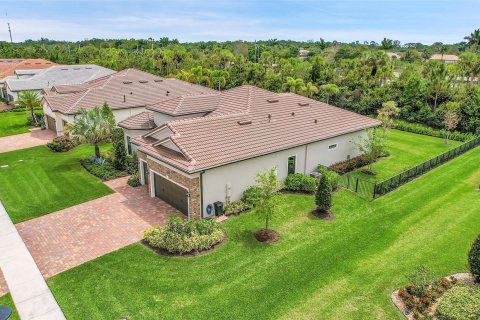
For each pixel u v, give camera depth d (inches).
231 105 1027.9
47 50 3998.5
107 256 616.4
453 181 963.3
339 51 3897.6
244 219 747.4
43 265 592.7
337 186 912.3
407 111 1699.1
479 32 3838.6
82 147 1282.0
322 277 557.0
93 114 1045.8
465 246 645.3
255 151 803.4
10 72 2625.5
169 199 818.2
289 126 948.0
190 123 832.3
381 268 580.1
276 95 1105.4
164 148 815.1
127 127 1080.8
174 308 492.1
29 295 520.4
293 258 608.1
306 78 2373.3
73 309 492.1
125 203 829.2
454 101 1630.2
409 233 691.4
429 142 1391.5
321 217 754.2
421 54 4352.9
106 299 510.9
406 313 480.1
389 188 892.0
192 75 2486.5
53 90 1644.9
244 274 564.7
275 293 520.7
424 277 507.8
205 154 745.6
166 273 568.4
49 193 885.8
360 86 2049.7
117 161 1023.0
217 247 640.4
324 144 985.5
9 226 723.4
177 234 629.9
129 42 5093.5
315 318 473.4
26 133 1518.2
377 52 2266.2
